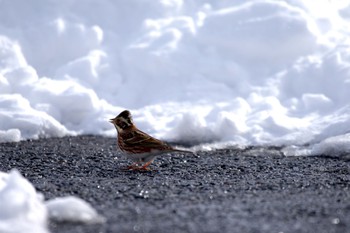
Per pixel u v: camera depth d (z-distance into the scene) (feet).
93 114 51.19
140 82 55.21
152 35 58.65
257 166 38.34
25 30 58.54
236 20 57.72
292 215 24.64
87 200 27.81
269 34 56.18
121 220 23.88
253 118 48.62
